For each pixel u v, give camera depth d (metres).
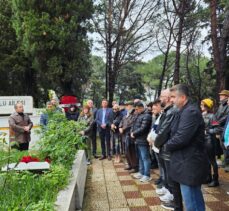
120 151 11.11
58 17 17.77
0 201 3.80
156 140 4.66
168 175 4.71
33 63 18.59
